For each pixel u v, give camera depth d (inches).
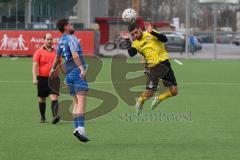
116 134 1247.5
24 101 1860.2
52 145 1115.3
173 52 5265.8
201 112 1619.1
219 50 6220.5
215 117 1519.4
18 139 1179.9
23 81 2593.5
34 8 5989.2
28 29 4352.9
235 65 3892.7
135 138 1198.3
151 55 1280.8
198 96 2052.2
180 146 1111.0
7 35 4338.1
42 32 4303.6
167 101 1870.1
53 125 1368.1
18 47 4330.7
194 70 3408.0
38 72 1393.9
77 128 1091.9
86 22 6628.9
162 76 1288.1
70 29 1151.0
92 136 1219.2
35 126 1353.3
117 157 1005.8
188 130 1302.9
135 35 1282.0
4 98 1948.8
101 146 1108.5
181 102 1856.5
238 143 1142.3
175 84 1300.4
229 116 1541.6
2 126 1352.1
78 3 6653.5
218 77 2935.5
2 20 5531.5
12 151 1056.2
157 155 1023.6
